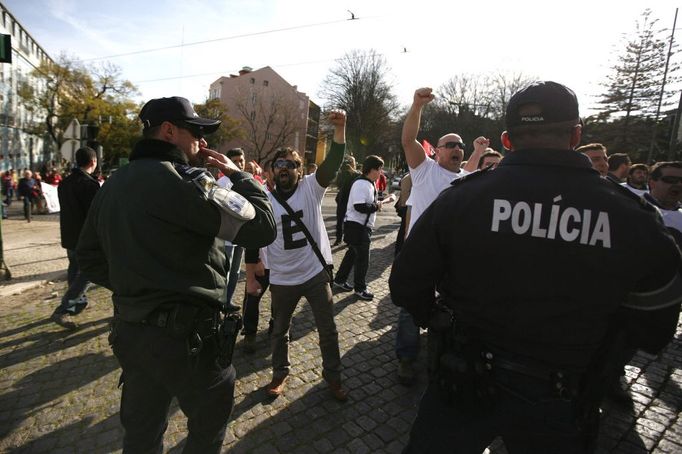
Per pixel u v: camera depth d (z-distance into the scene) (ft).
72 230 11.82
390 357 10.96
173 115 5.07
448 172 9.62
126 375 5.02
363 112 137.59
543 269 3.57
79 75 113.29
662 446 7.61
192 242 4.75
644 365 10.90
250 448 7.25
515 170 3.89
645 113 89.10
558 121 3.86
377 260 22.72
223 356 5.06
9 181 58.90
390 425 8.04
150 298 4.58
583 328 3.58
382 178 34.58
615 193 3.64
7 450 7.10
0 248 17.56
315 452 7.22
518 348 3.78
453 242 3.97
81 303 12.41
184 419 8.00
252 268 9.82
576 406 3.65
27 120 144.36
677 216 10.03
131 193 4.64
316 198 8.78
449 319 4.31
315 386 9.34
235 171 5.65
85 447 7.20
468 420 4.09
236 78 164.25
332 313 8.78
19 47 145.07
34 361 10.27
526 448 3.92
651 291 3.56
